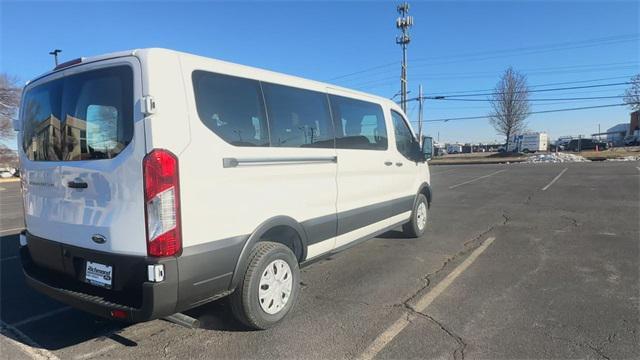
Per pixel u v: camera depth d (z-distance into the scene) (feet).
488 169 91.56
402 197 21.99
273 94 13.71
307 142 14.92
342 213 16.57
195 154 10.84
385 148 20.18
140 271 10.36
